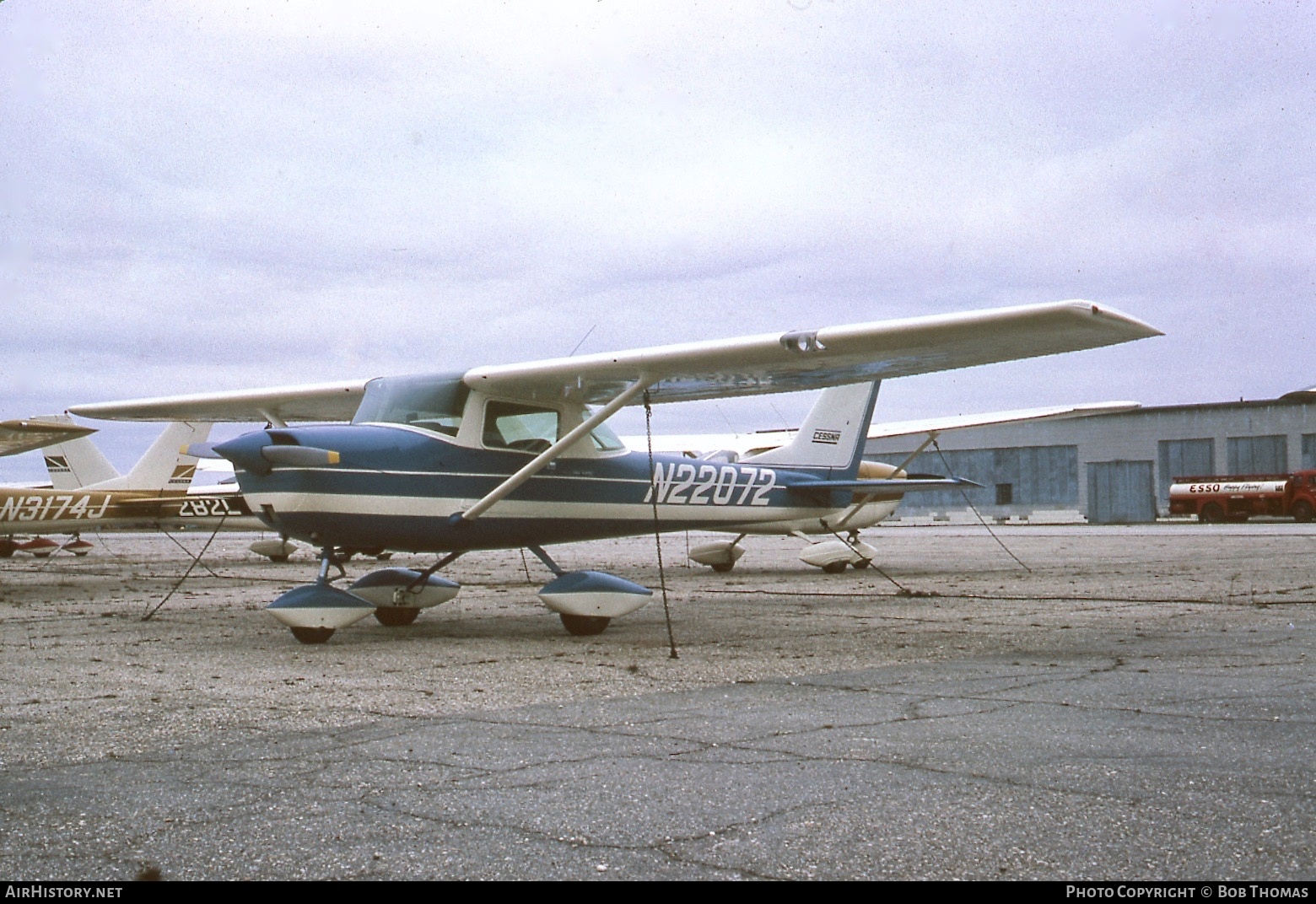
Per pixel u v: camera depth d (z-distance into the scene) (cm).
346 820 294
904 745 378
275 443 718
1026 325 615
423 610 965
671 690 509
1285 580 1181
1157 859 255
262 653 668
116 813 303
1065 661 586
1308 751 361
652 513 968
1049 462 4903
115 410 1129
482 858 262
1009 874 247
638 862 259
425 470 763
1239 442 4544
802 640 705
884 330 661
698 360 729
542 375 770
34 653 668
